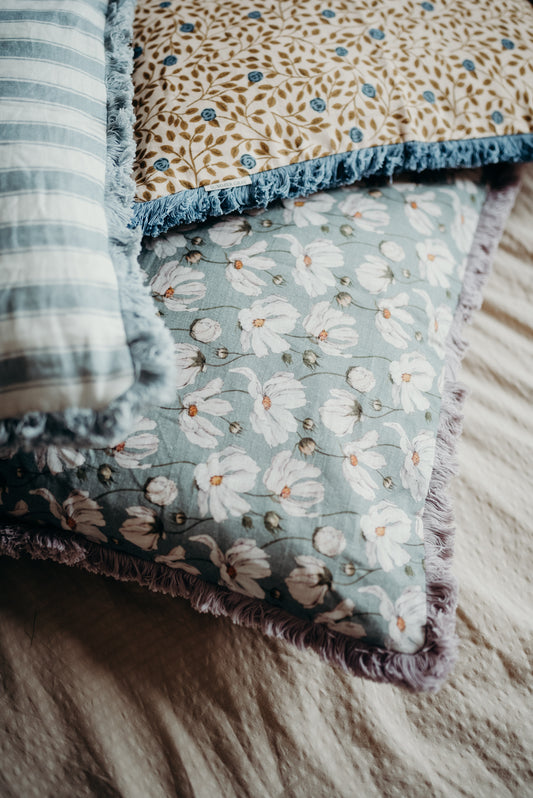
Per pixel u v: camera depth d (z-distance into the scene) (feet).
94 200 1.65
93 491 1.73
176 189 1.93
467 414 2.41
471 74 2.29
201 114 2.01
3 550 1.91
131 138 1.90
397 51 2.24
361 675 1.67
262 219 2.07
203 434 1.73
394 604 1.67
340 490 1.71
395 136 2.17
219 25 2.20
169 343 1.53
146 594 2.09
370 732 1.91
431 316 2.10
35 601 2.06
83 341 1.43
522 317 2.63
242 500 1.68
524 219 2.87
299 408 1.77
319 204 2.15
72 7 1.90
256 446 1.72
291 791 1.82
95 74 1.88
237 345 1.83
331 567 1.66
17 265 1.44
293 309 1.89
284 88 2.07
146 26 2.23
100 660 1.98
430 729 1.93
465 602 2.10
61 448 1.74
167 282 1.93
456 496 2.27
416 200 2.30
